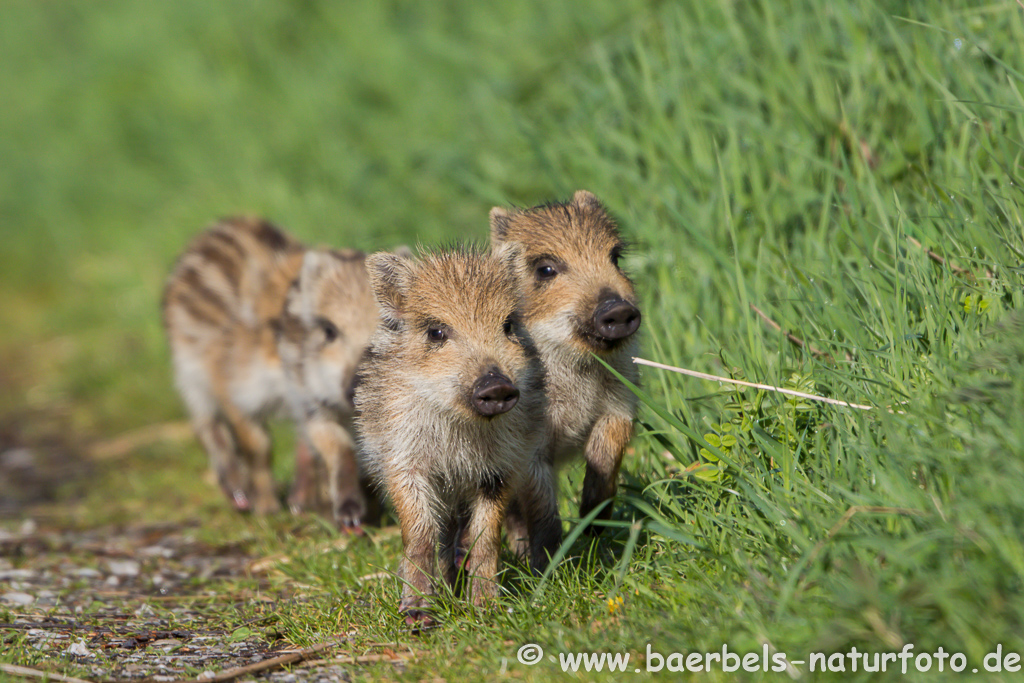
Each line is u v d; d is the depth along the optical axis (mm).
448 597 14227
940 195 17078
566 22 29203
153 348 34406
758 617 11438
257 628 14828
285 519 22172
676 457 15469
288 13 42781
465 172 27312
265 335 23562
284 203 33031
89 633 14820
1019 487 10914
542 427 15414
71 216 46500
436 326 14633
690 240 20344
